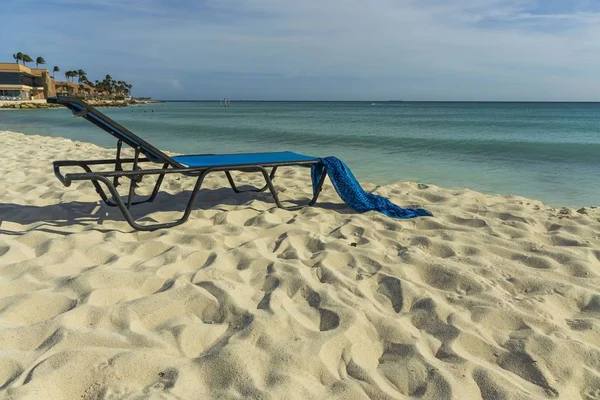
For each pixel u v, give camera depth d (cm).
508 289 296
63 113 4372
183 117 3912
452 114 5434
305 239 375
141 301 258
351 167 966
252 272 311
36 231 369
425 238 378
